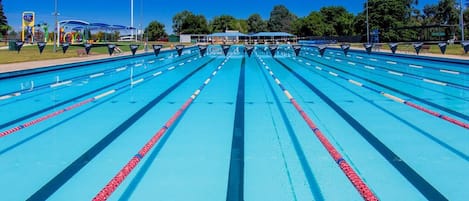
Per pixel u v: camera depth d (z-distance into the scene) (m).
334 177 2.14
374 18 37.94
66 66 9.23
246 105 4.54
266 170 2.27
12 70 7.36
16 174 2.22
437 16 42.22
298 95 5.34
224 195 1.92
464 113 3.96
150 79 7.46
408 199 1.85
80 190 2.00
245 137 3.04
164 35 50.81
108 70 9.28
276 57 15.22
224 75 8.27
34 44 22.75
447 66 9.42
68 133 3.21
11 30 41.38
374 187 2.00
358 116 3.84
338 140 2.93
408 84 6.39
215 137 3.05
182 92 5.70
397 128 3.32
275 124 3.51
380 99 4.91
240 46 22.23
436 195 1.89
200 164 2.38
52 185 2.06
